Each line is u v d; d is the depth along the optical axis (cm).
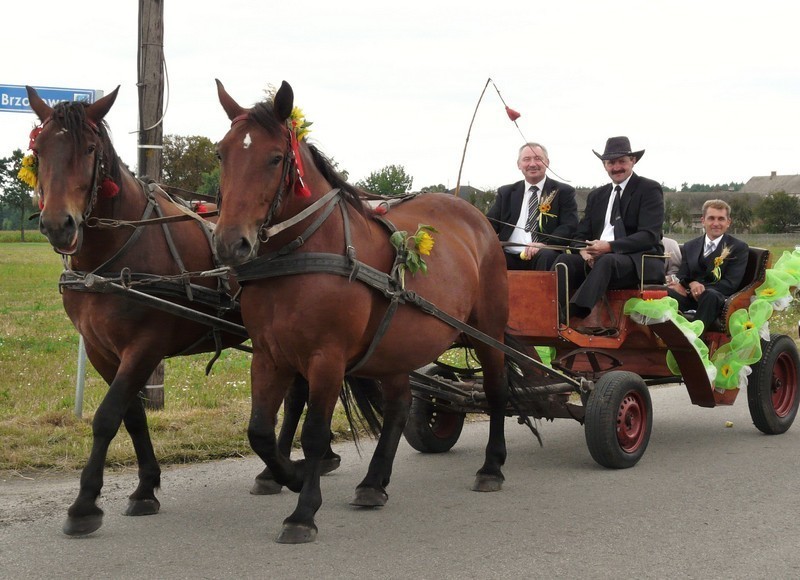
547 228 754
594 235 740
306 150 468
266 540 458
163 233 504
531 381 618
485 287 595
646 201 709
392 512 515
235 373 986
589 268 698
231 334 550
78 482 573
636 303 642
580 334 657
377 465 527
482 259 593
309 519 456
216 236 412
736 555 430
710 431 754
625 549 441
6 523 483
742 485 567
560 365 654
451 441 693
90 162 451
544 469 624
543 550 441
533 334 665
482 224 605
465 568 415
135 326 479
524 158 765
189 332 511
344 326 452
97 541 454
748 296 727
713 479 584
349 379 562
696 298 723
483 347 591
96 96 718
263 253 445
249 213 414
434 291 526
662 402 908
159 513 511
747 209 6106
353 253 457
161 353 490
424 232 505
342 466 639
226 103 441
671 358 693
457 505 530
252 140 421
